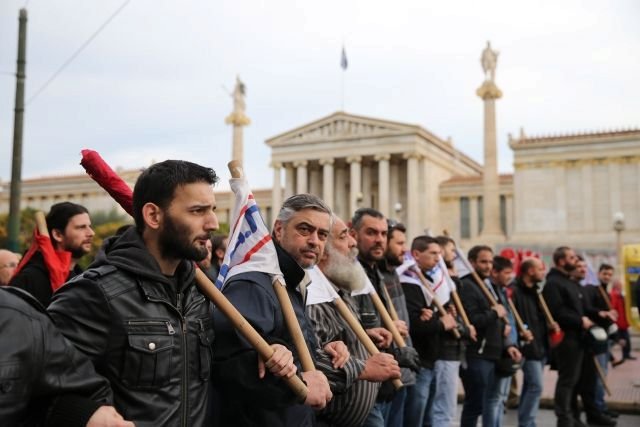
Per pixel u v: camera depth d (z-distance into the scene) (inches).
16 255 305.9
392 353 239.6
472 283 362.6
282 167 2790.4
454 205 2736.2
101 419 103.3
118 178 138.9
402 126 2544.3
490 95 2014.0
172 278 131.3
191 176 129.1
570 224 2095.2
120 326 117.6
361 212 267.0
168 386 121.2
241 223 169.8
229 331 146.7
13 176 554.9
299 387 143.7
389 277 288.5
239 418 150.9
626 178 2059.5
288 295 173.0
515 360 360.5
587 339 412.5
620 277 1217.4
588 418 463.8
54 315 116.3
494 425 361.1
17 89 557.9
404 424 307.4
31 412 106.3
